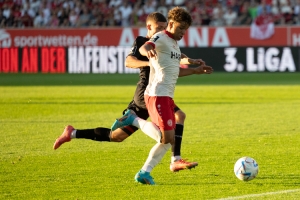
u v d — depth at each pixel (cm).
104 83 7006
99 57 8656
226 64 8581
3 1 9894
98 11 9881
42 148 2831
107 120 3831
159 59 2017
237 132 3291
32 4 10000
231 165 2411
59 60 8756
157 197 1908
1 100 5088
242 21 9625
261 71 8519
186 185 2073
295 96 5331
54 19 9862
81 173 2275
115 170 2330
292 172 2262
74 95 5544
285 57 8419
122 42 9244
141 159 2556
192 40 9162
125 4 9919
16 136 3191
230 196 1903
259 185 2055
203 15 9669
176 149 2145
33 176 2225
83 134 2128
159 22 2162
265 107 4488
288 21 9462
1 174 2258
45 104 4766
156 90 2031
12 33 9319
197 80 7550
